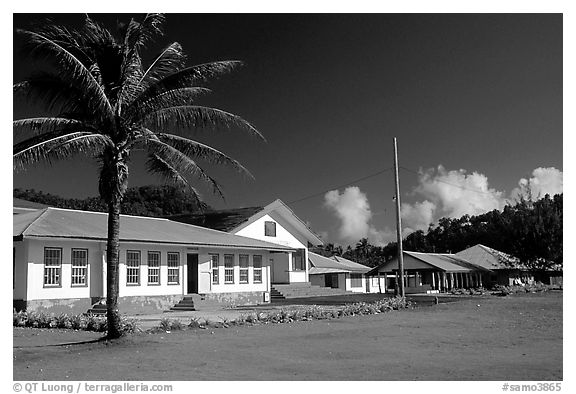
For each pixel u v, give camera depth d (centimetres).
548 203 5834
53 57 1495
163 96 1639
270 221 4266
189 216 4359
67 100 1583
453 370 1155
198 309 3038
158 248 2978
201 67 1644
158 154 1755
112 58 1628
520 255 5803
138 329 1808
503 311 2614
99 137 1544
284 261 4378
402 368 1185
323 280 5806
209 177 1719
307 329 1914
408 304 2934
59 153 1485
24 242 2408
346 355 1365
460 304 3116
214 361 1289
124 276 2786
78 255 2606
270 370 1180
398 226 3341
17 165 1435
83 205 5581
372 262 10212
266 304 3509
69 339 1716
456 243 8431
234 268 3472
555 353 1370
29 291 2383
